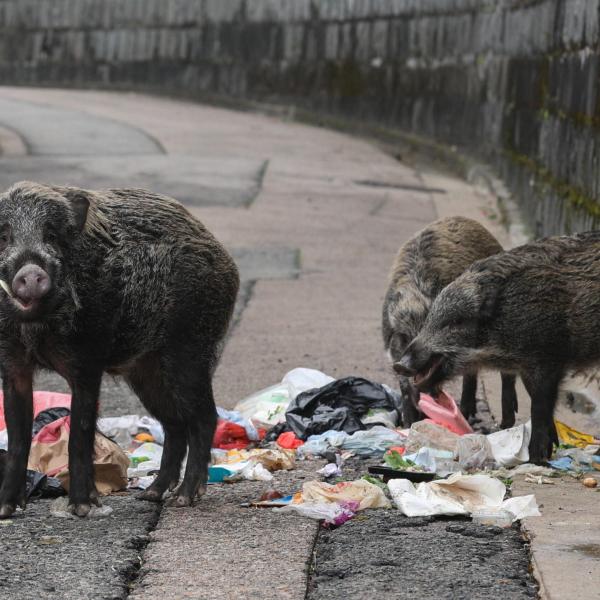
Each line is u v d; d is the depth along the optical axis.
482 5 34.69
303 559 8.17
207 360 9.90
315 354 15.48
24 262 8.53
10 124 41.75
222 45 51.31
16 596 7.50
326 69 46.31
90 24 56.31
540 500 9.54
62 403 11.98
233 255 23.03
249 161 35.72
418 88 40.56
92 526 8.98
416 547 8.46
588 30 18.81
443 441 11.07
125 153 36.09
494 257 11.37
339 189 31.70
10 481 9.25
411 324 12.27
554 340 11.07
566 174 20.23
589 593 7.41
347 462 11.03
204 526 8.98
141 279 9.35
